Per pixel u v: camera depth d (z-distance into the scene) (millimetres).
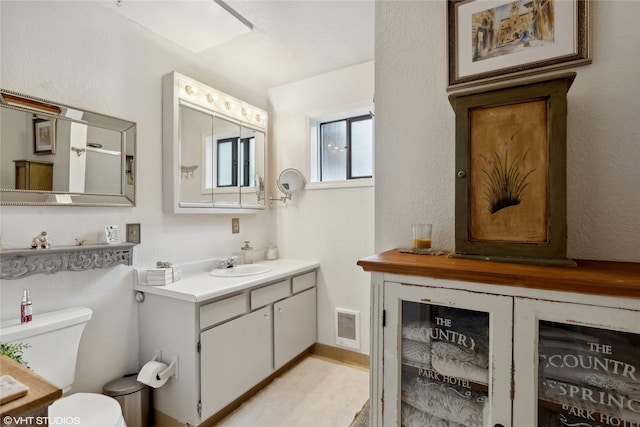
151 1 1697
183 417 1686
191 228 2217
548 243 850
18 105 1419
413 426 894
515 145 894
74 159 1607
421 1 1220
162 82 2047
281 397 2070
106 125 1746
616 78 930
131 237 1856
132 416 1657
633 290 642
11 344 1272
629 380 662
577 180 980
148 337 1841
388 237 1278
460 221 964
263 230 2848
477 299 803
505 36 1064
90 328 1676
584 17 957
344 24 1978
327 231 2654
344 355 2582
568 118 989
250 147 2654
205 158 2246
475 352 812
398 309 914
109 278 1758
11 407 491
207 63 2359
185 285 1837
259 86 2824
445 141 1175
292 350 2381
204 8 1766
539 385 737
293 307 2398
